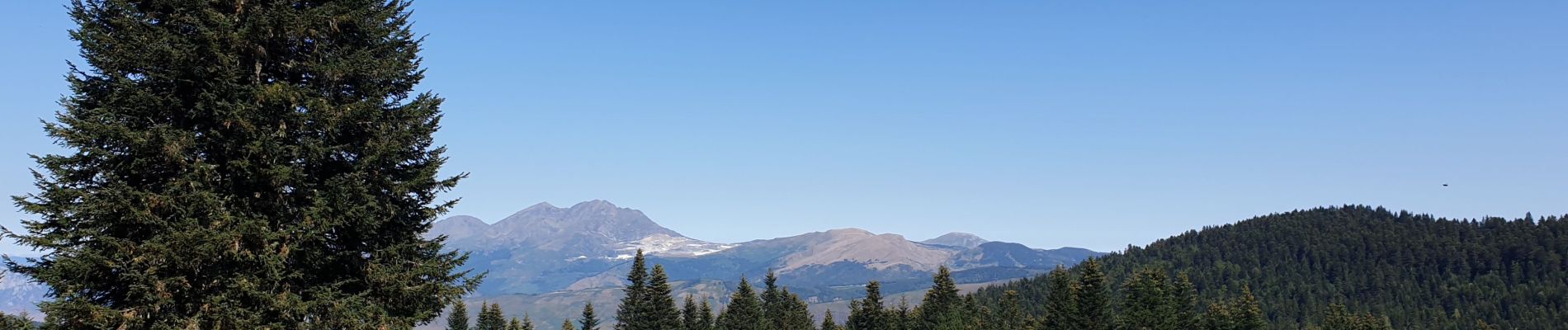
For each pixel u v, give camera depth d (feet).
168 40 65.36
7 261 64.34
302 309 67.62
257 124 67.87
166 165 65.77
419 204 77.82
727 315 433.89
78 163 64.75
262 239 65.72
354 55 72.33
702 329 419.54
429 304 77.05
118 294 67.72
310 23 69.56
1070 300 360.69
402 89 77.36
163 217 65.21
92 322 62.64
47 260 65.98
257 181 67.31
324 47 72.54
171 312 65.05
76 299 63.36
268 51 70.44
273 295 67.05
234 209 66.69
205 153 68.08
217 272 65.51
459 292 77.05
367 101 71.46
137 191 63.26
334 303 69.15
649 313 350.02
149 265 63.93
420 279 75.97
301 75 73.36
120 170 65.36
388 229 76.84
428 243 78.69
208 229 63.82
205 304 63.98
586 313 381.19
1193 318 392.27
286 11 68.08
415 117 74.69
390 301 75.00
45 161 63.62
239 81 68.80
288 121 69.62
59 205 63.52
